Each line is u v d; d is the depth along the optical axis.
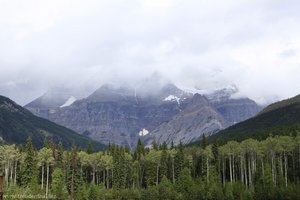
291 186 136.62
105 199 159.25
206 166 186.38
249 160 178.62
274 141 167.00
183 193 149.12
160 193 150.38
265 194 134.38
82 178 177.12
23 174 166.25
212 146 187.88
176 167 187.75
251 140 173.62
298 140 167.62
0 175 56.03
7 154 179.12
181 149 190.38
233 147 178.25
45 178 188.88
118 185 181.88
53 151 196.25
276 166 174.62
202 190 143.38
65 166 178.25
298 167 173.00
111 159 196.25
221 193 139.38
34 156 171.38
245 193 139.50
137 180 191.50
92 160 195.12
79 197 153.50
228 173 193.75
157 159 190.75
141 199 153.62
